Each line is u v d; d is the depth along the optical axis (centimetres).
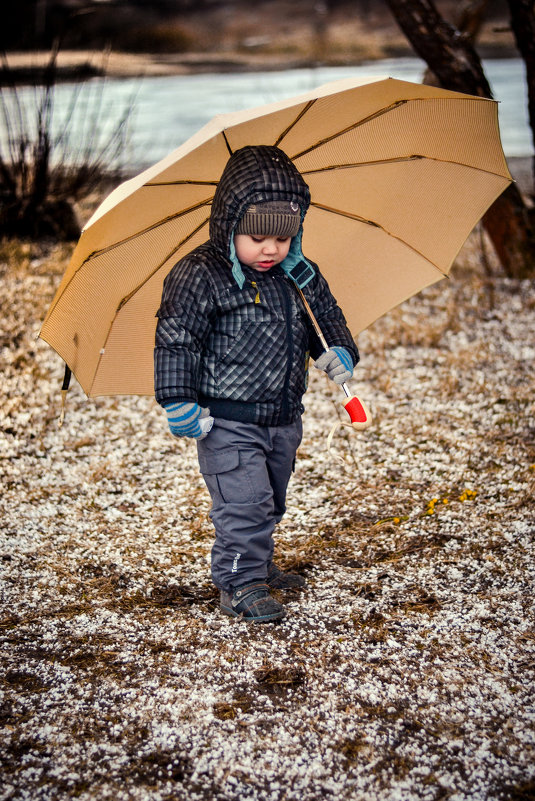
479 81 615
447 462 392
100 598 292
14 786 207
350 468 392
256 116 212
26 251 737
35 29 901
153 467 401
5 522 347
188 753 218
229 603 277
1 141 1105
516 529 329
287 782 208
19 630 273
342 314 279
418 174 275
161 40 2783
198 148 219
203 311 247
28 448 418
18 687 244
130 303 272
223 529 267
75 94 854
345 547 323
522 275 655
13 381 491
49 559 318
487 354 525
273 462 273
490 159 267
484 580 295
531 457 390
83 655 259
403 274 297
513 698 234
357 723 227
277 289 255
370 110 245
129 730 226
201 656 258
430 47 609
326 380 502
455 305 612
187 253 271
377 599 286
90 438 431
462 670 247
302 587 296
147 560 318
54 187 805
